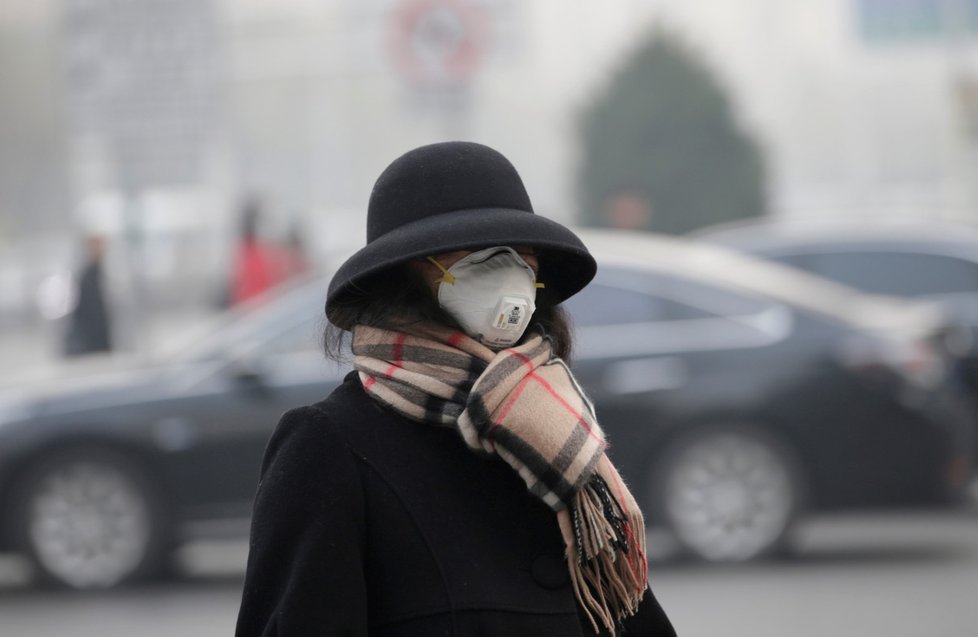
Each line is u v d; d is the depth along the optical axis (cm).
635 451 2325
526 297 632
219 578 2431
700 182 8312
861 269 3272
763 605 2028
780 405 2311
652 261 2400
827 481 2308
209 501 2331
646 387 2325
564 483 609
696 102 8362
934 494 2323
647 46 8531
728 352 2331
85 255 3956
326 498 607
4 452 2372
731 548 2320
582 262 677
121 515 2352
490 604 602
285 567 607
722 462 2319
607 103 8469
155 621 2106
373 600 607
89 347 3906
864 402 2305
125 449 2350
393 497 611
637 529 648
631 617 696
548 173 12062
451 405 620
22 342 8856
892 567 2266
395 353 635
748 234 3397
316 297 2380
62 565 2362
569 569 623
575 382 647
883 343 2325
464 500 619
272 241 4356
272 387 2333
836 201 11881
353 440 620
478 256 625
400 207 637
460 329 643
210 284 9825
